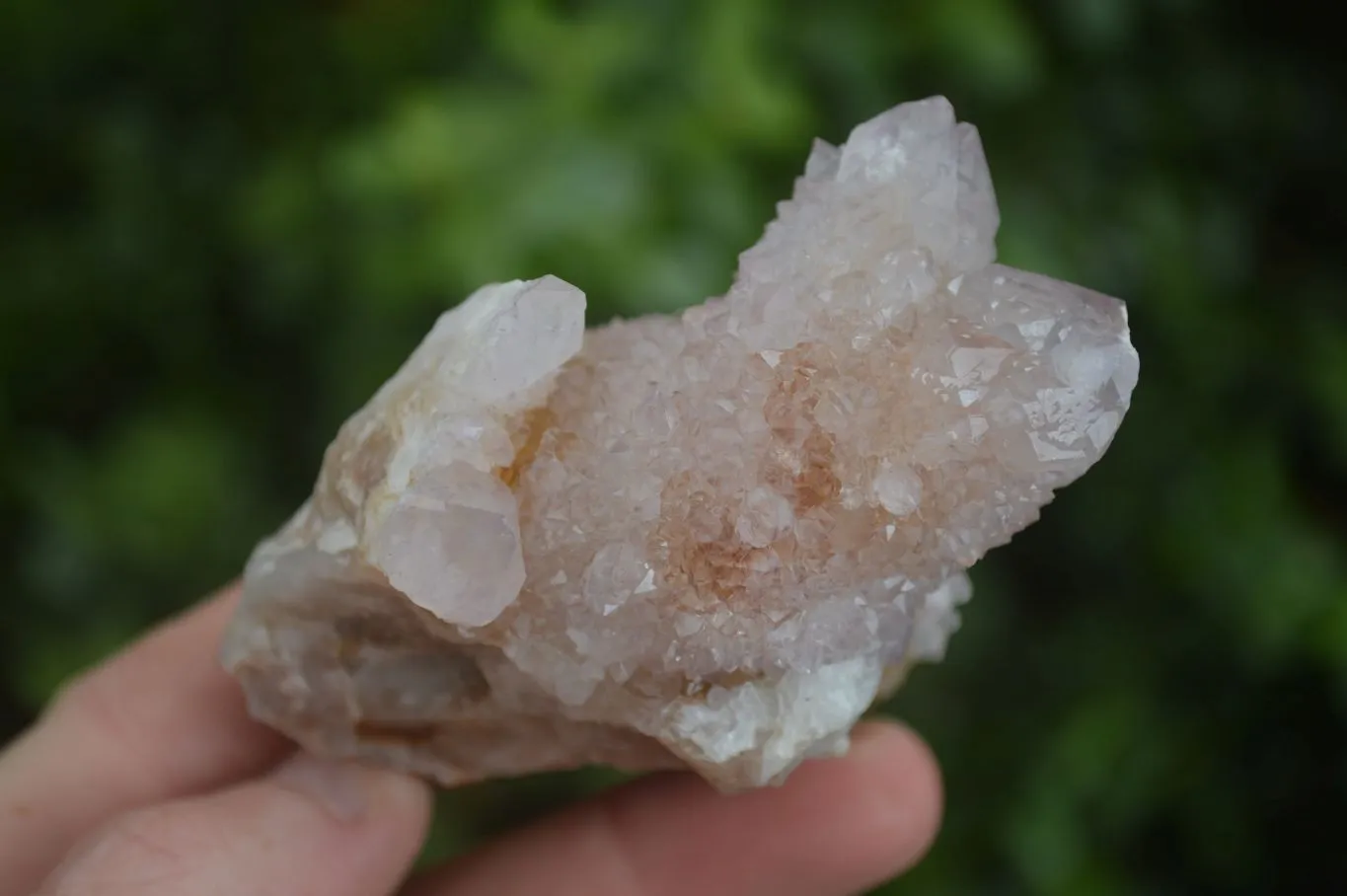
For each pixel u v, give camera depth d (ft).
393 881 0.77
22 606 1.27
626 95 1.05
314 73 1.24
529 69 1.06
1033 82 1.19
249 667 0.76
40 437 1.31
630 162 1.02
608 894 0.87
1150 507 1.24
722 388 0.70
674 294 1.00
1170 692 1.23
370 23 1.20
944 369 0.70
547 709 0.74
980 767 1.22
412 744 0.77
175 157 1.29
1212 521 1.22
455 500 0.68
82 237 1.30
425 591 0.68
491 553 0.68
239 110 1.28
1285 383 1.26
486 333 0.69
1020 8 1.22
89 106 1.31
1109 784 1.19
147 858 0.71
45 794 0.84
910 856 0.88
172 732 0.86
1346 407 1.22
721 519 0.70
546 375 0.70
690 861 0.87
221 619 0.88
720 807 0.86
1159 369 1.25
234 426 1.26
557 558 0.70
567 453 0.71
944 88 1.18
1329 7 1.33
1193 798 1.22
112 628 1.23
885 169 0.71
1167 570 1.23
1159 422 1.25
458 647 0.74
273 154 1.23
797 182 0.73
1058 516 1.27
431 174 1.02
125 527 1.21
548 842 0.88
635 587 0.70
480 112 1.04
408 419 0.70
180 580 1.23
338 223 1.15
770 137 1.05
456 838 1.17
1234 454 1.23
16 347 1.29
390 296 1.08
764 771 0.71
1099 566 1.27
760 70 1.06
